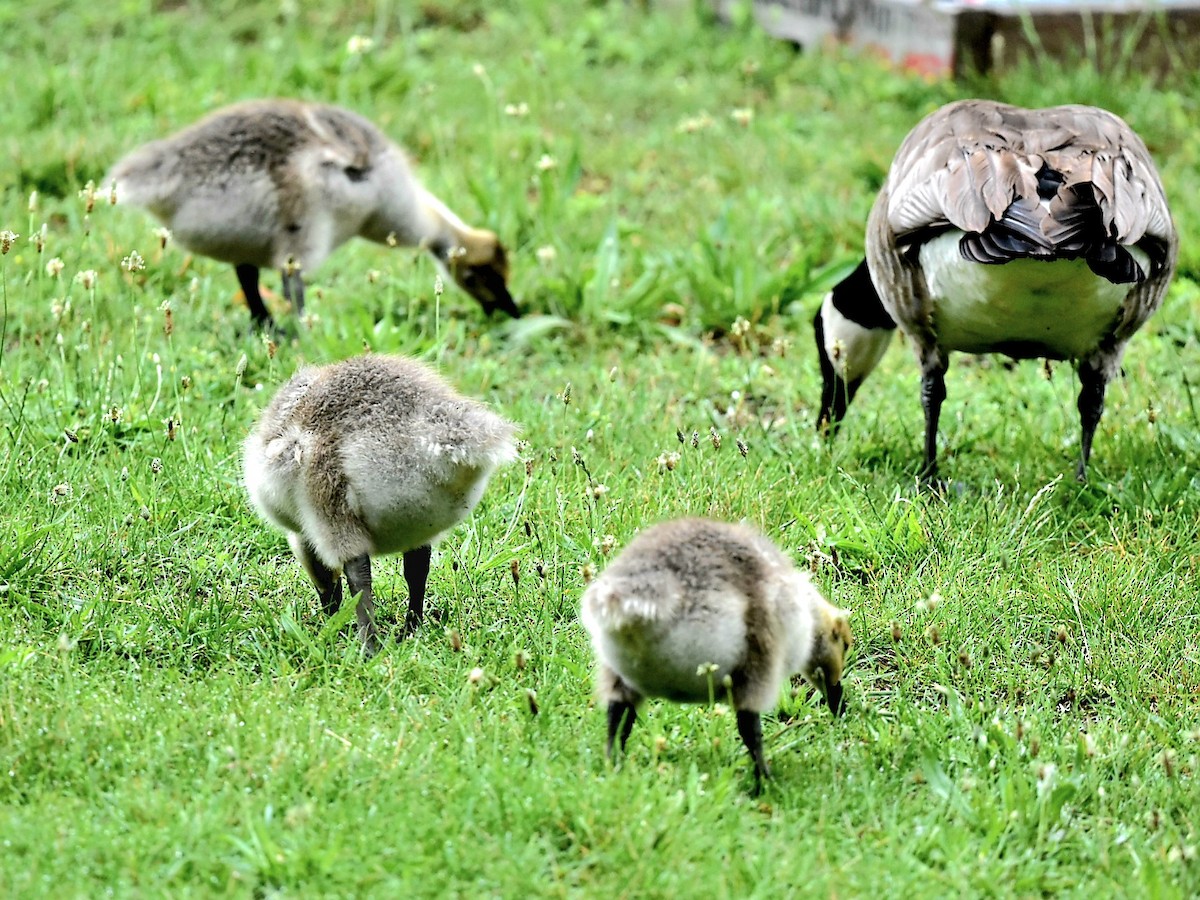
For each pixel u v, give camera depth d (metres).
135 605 9.65
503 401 13.77
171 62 22.48
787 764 8.34
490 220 17.44
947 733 8.80
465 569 10.27
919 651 9.77
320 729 8.15
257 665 9.23
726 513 11.08
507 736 8.32
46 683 8.65
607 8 25.69
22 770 7.80
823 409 13.38
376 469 8.90
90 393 12.41
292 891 6.94
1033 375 14.59
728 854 7.31
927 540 11.00
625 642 7.61
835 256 17.38
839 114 21.53
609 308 15.68
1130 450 12.52
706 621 7.55
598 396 13.58
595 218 17.95
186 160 14.16
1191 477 12.18
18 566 9.91
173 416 11.62
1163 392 14.08
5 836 7.17
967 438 13.12
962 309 11.55
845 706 8.99
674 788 7.96
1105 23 22.16
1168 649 9.89
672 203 18.73
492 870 7.07
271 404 9.59
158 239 15.64
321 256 14.82
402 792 7.68
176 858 7.07
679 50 23.91
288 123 14.57
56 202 17.80
